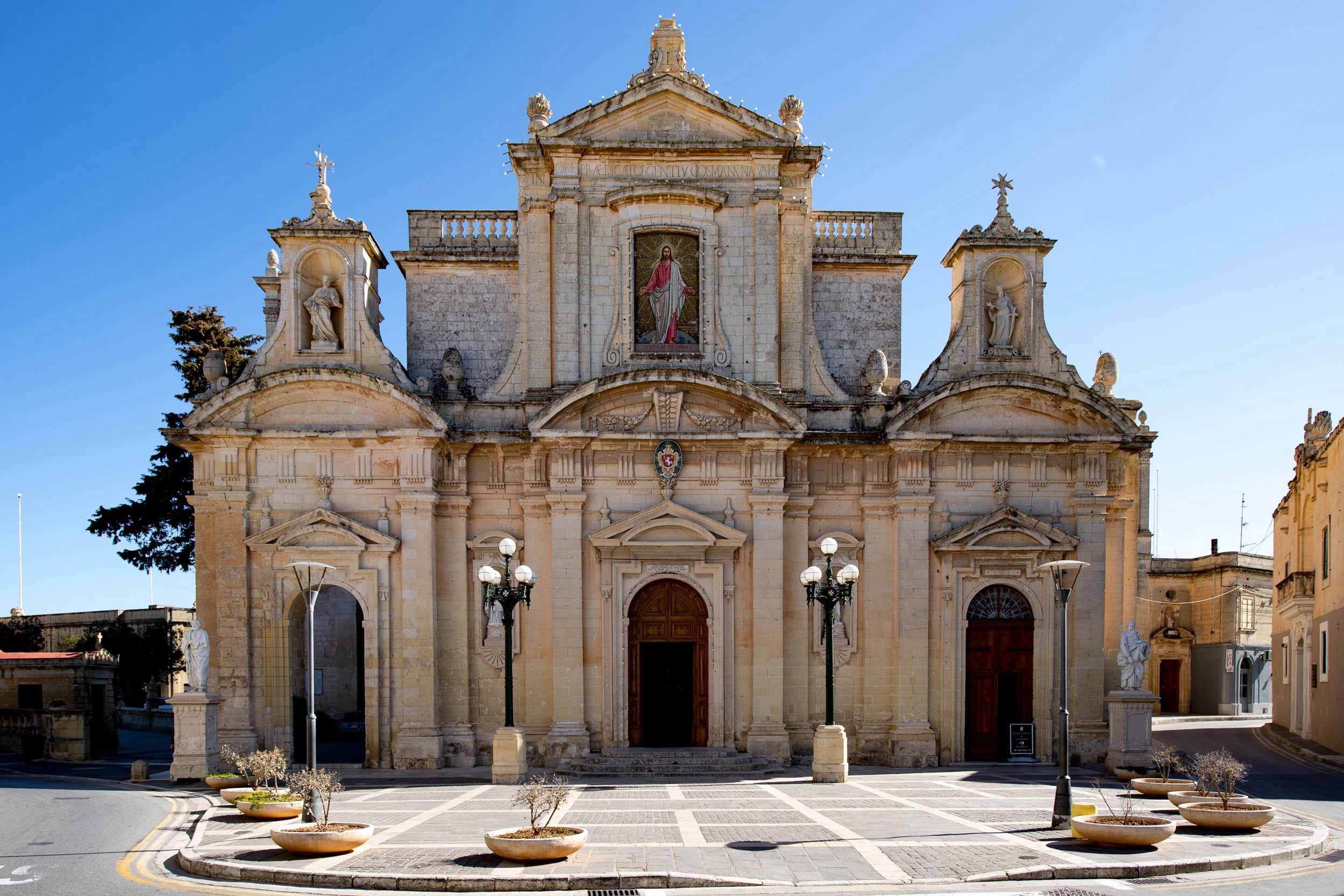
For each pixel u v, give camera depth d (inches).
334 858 804.0
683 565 1413.6
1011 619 1445.6
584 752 1368.1
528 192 1464.1
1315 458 1857.8
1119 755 1299.2
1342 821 1030.4
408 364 1565.0
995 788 1182.9
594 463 1423.5
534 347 1449.3
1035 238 1469.0
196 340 2117.4
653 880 737.0
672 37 1489.9
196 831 936.3
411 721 1378.0
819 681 1425.9
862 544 1443.2
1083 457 1440.7
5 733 1807.3
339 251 1446.9
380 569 1397.6
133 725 2504.9
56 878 778.2
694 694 1416.1
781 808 1030.4
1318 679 1830.7
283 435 1401.3
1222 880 749.3
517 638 1414.9
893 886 721.0
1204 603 2677.2
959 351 1469.0
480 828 931.3
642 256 1465.3
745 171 1466.5
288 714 1392.7
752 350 1448.1
